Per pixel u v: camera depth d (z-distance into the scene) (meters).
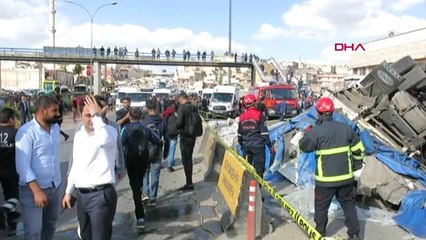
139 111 6.86
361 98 11.20
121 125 8.86
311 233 4.33
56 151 4.82
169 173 11.28
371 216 7.29
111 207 4.42
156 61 69.88
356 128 9.03
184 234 6.56
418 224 6.65
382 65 11.34
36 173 4.63
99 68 68.56
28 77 105.00
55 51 67.62
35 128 4.64
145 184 8.21
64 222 6.99
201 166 12.16
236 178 6.83
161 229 6.78
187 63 71.06
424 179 8.02
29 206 4.61
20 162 4.46
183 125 9.27
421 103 11.56
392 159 8.62
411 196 7.22
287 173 9.57
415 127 10.16
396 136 10.26
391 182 7.86
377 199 8.06
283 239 6.23
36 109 4.69
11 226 6.56
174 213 7.65
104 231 4.41
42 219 4.86
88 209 4.37
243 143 8.10
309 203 7.67
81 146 4.38
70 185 4.52
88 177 4.31
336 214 7.29
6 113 6.46
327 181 5.89
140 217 6.81
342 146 5.88
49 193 4.74
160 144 8.07
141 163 6.74
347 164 5.90
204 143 14.98
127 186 9.59
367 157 8.35
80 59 68.31
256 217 6.32
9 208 6.18
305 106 37.47
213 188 9.52
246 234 6.46
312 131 5.94
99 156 4.33
